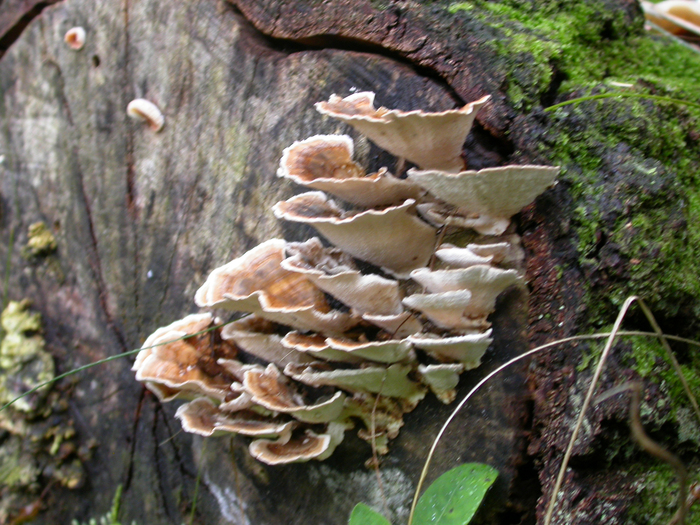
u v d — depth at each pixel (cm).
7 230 38
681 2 38
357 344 21
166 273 30
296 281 22
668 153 23
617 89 23
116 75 31
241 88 27
